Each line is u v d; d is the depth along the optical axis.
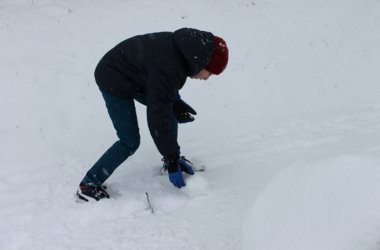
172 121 3.63
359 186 1.93
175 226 3.38
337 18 7.85
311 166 2.22
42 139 4.82
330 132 5.12
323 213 1.94
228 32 7.13
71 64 5.93
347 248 1.77
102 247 3.20
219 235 3.21
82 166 4.43
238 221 3.33
